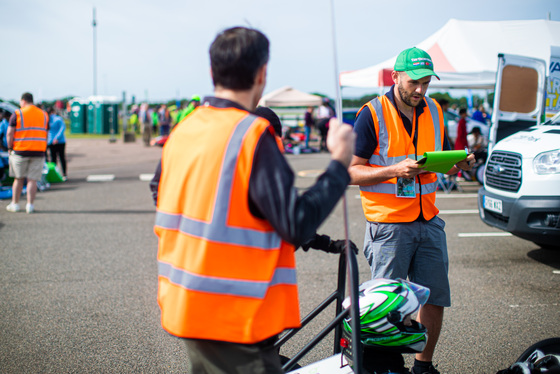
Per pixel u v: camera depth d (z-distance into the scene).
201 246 1.53
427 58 2.68
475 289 4.71
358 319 1.87
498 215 5.34
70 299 4.52
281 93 20.50
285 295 1.61
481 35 10.01
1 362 3.38
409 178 2.71
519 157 5.07
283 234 1.43
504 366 3.31
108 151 21.47
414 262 2.86
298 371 2.18
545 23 10.27
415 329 2.27
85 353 3.53
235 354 1.56
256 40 1.59
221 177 1.50
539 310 4.21
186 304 1.54
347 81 11.36
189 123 1.66
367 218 2.88
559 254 5.80
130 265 5.52
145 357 3.48
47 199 9.72
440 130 2.96
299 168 14.47
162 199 1.69
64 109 42.03
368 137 2.79
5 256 5.85
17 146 8.23
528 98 7.61
